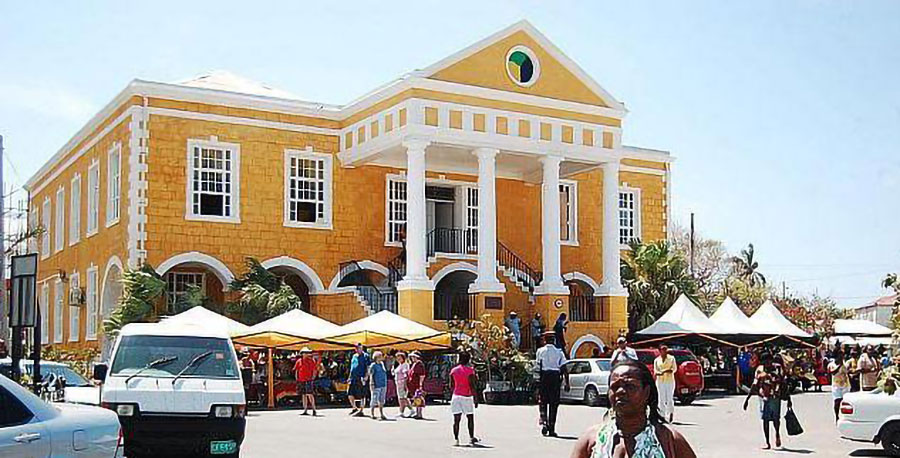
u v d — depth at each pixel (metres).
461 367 19.67
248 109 36.06
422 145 33.78
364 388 26.31
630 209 45.41
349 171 37.94
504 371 31.53
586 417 25.95
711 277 83.56
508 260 39.62
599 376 29.98
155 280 32.47
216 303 35.31
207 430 14.92
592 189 44.22
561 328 34.44
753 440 21.02
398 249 38.56
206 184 35.31
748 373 37.28
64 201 43.62
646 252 41.81
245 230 35.66
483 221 34.84
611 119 37.97
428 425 23.58
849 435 18.75
